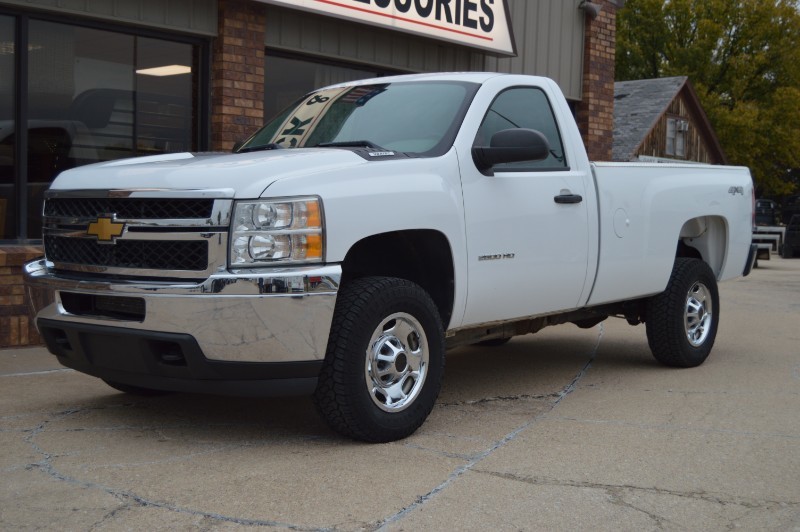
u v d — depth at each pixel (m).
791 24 46.34
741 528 3.56
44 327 4.91
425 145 5.21
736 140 44.16
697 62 45.62
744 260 7.77
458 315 5.18
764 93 47.75
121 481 4.04
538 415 5.41
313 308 4.29
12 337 7.36
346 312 4.49
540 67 12.61
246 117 9.10
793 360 7.48
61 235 4.84
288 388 4.38
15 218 7.63
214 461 4.36
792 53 46.16
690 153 33.34
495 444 4.72
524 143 5.10
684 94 32.78
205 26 8.79
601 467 4.33
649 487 4.04
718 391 6.16
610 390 6.18
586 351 7.91
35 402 5.63
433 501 3.81
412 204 4.79
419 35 10.40
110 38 8.23
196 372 4.32
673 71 46.22
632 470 4.29
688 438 4.88
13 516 3.59
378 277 4.73
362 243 4.88
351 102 5.86
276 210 4.30
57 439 4.75
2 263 7.20
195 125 8.96
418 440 4.79
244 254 4.27
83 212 4.77
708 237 7.47
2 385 6.11
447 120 5.34
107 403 5.61
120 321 4.47
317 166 4.57
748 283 15.97
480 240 5.20
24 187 7.63
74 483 4.01
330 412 4.52
